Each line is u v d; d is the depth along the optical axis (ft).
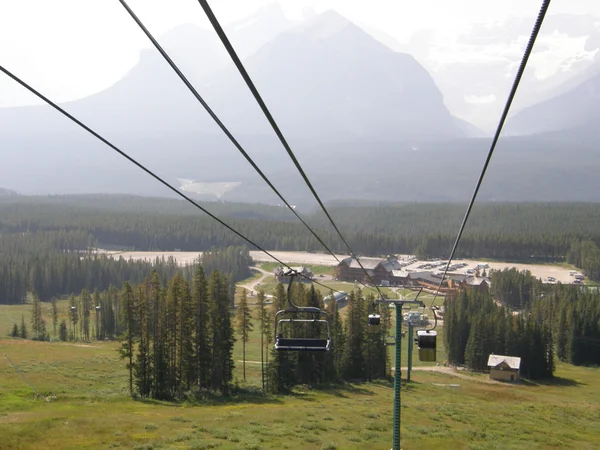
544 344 370.73
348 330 321.11
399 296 564.30
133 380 265.75
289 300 78.95
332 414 197.06
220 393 252.62
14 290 643.04
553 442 174.29
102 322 458.09
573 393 322.75
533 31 30.09
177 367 259.80
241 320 290.97
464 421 197.88
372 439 159.12
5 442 140.56
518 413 223.92
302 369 289.74
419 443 158.20
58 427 157.79
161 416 184.55
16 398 210.38
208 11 26.53
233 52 30.17
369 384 301.43
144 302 241.14
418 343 101.71
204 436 154.20
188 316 250.57
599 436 192.65
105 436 150.51
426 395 281.13
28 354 318.24
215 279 261.24
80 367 290.15
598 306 440.45
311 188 54.19
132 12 28.63
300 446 146.61
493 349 379.96
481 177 47.60
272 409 209.77
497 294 618.03
